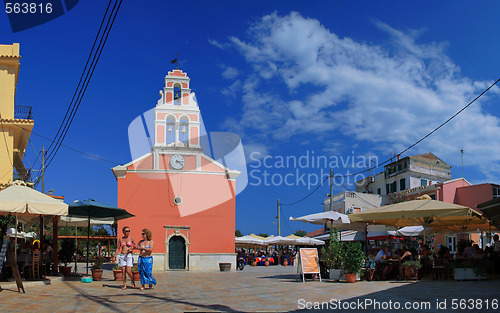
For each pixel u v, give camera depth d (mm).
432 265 16891
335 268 16969
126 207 31250
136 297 11977
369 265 16250
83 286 14922
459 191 37812
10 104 25062
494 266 16812
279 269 31922
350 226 20500
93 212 19359
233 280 18484
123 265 14430
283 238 42594
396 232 27438
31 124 24766
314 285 14883
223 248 32062
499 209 15711
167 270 30797
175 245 31609
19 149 28188
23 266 15766
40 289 13711
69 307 10047
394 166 50375
